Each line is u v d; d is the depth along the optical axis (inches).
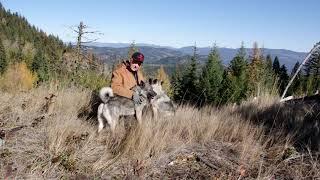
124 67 285.7
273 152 233.8
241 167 205.5
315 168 209.8
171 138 241.8
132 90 272.5
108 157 209.2
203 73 1178.6
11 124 244.4
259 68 1422.2
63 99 317.1
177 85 1190.3
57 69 505.4
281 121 307.7
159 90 297.9
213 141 255.0
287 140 248.8
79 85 423.2
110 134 240.8
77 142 217.2
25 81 419.5
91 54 711.7
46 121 254.5
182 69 1466.5
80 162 197.5
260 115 334.3
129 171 194.4
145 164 200.2
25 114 270.2
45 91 347.9
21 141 213.9
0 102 287.3
